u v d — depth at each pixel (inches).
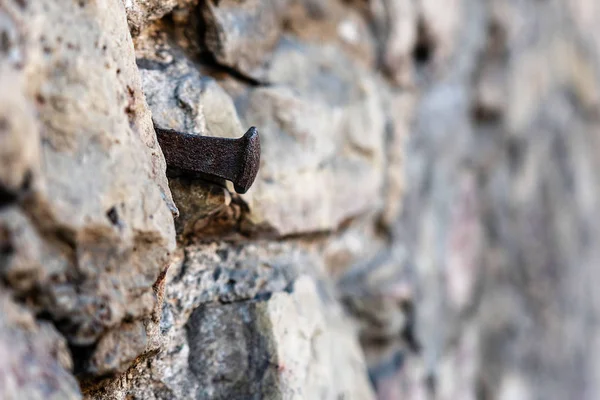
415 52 29.8
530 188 39.4
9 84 16.2
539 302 40.3
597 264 46.6
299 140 23.1
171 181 20.3
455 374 31.8
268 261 22.2
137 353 18.1
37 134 16.5
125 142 17.7
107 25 17.8
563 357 42.6
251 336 20.9
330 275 25.7
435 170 30.3
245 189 19.7
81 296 17.1
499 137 36.2
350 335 23.7
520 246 38.7
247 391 20.6
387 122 27.5
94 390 18.3
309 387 21.2
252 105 22.6
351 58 26.5
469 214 33.7
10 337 16.1
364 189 25.4
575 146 44.1
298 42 25.0
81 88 17.2
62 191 16.8
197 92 20.9
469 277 33.5
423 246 28.9
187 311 20.8
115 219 17.4
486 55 34.9
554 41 41.1
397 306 27.0
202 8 21.7
